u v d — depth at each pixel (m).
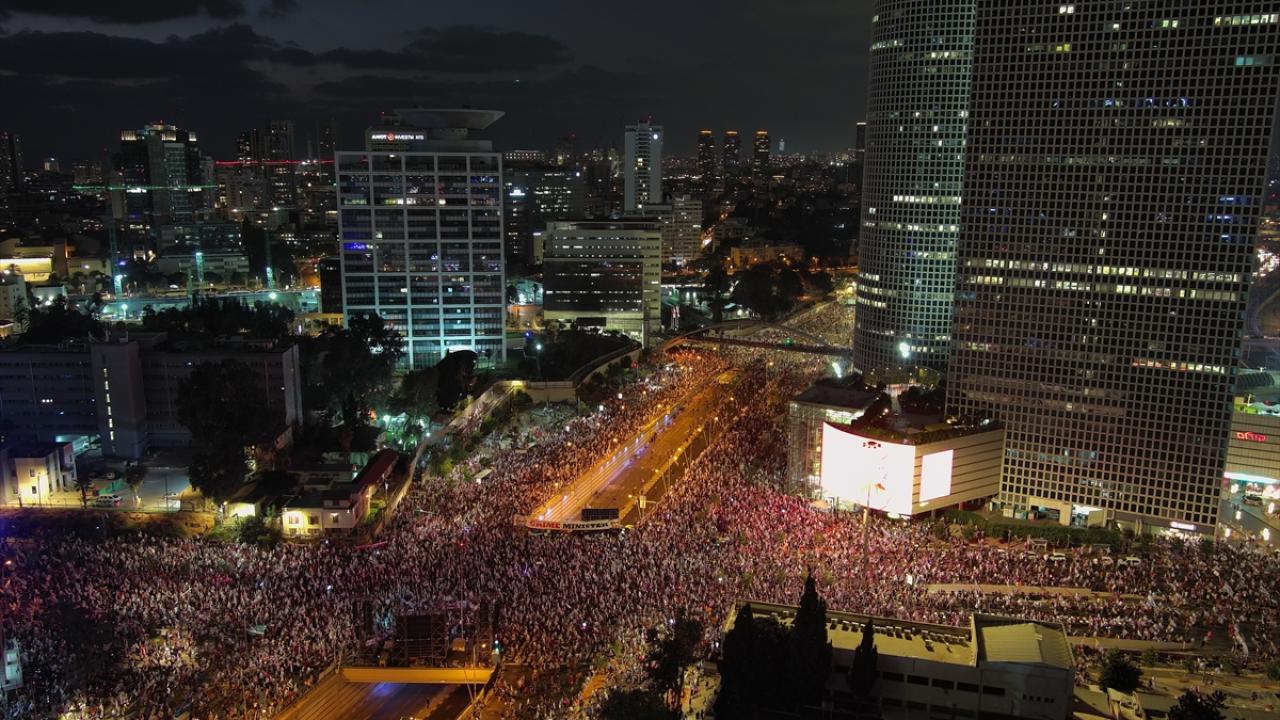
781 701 119.88
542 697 130.88
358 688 137.00
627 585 155.62
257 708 126.25
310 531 192.62
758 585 155.62
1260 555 177.62
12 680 128.25
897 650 122.88
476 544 174.12
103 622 143.25
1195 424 198.75
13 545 174.50
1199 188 192.25
